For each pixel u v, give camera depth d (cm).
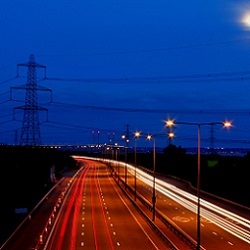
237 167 15738
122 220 9194
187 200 12562
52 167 18062
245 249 6412
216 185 14712
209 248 6488
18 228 7694
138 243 6844
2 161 12506
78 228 8219
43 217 9538
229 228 8219
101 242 6900
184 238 6906
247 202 11375
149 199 12862
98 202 12300
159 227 8281
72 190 15562
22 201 11262
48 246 6556
